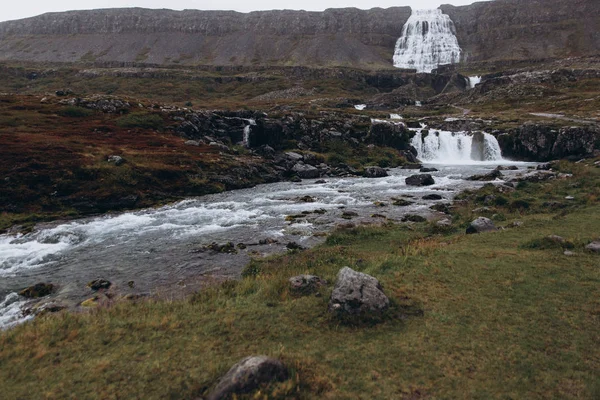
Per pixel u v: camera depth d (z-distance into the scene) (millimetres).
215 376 7758
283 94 152250
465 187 43969
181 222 30797
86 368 8328
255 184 51031
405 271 14430
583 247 16031
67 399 7238
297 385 7449
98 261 21438
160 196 39844
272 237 25641
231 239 25484
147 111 66625
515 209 27906
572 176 41594
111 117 62781
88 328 10414
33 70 166250
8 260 21891
